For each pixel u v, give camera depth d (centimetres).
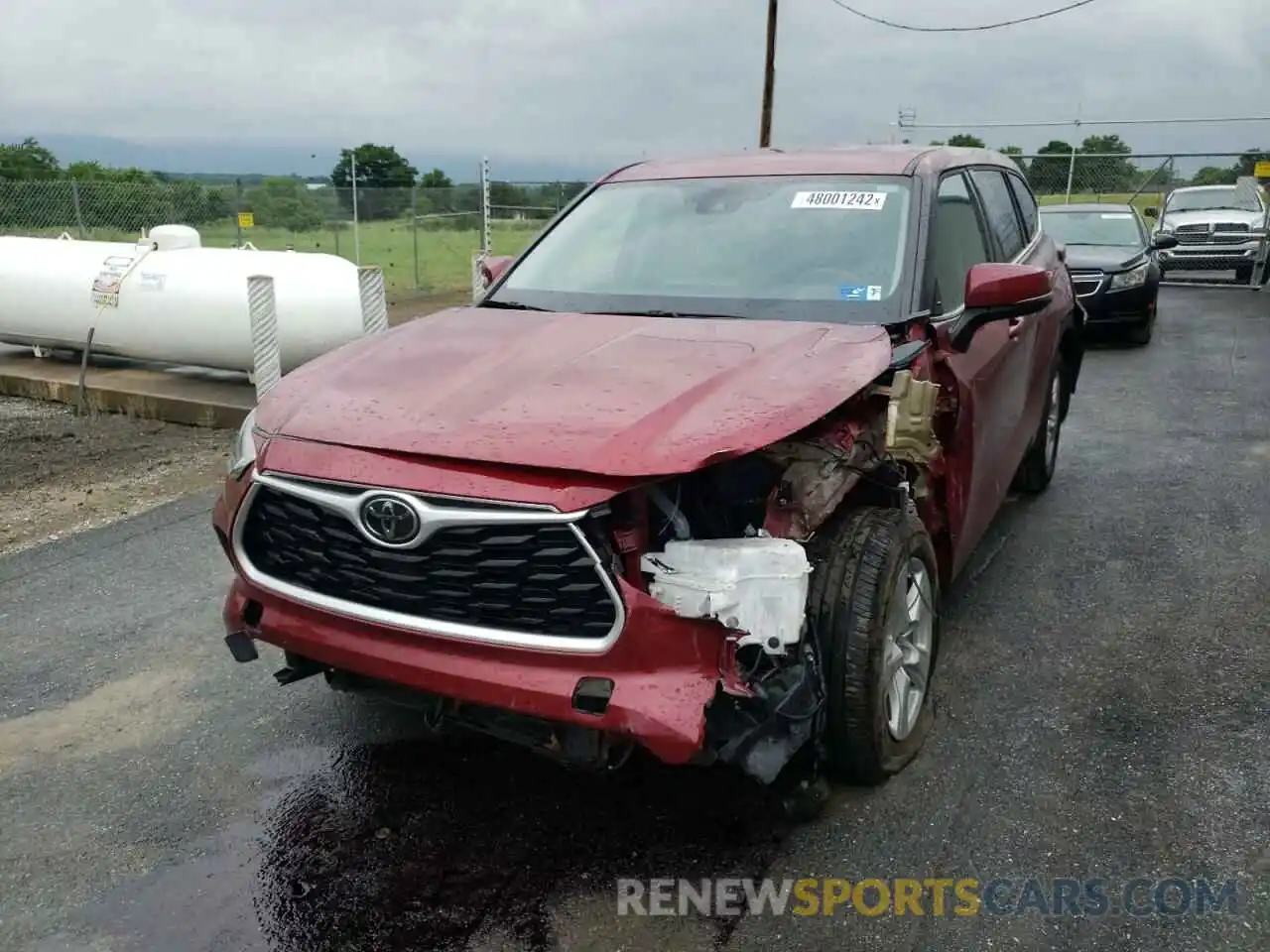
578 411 291
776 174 456
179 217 2000
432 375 329
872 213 418
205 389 998
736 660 281
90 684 431
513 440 279
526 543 272
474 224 2223
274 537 315
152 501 688
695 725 268
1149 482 680
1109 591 501
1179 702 395
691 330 362
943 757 360
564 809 337
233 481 324
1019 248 545
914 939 277
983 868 303
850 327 360
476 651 282
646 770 356
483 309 420
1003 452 471
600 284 427
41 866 316
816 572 312
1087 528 591
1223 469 707
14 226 1825
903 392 321
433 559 281
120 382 1038
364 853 318
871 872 303
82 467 779
